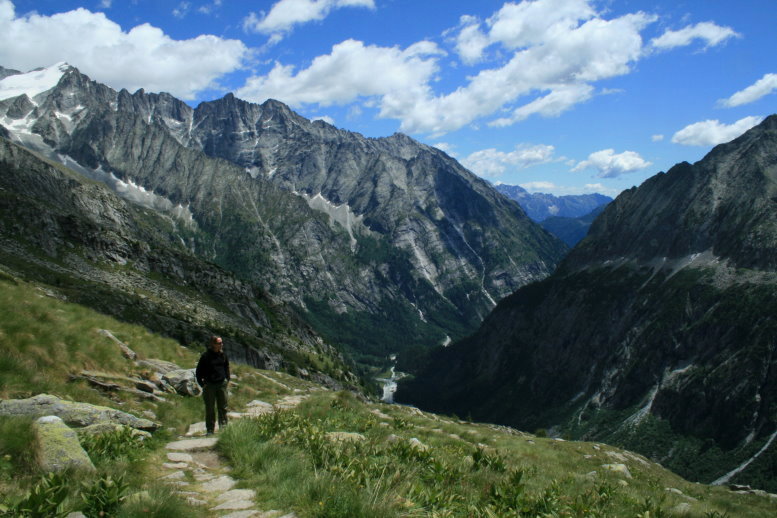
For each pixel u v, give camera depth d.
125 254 167.62
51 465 10.24
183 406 21.55
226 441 14.59
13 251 135.62
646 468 40.84
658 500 19.50
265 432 15.61
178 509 9.40
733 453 172.50
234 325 162.12
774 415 171.88
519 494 12.98
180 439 15.80
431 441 21.94
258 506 10.29
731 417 182.62
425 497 11.23
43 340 19.45
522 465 19.95
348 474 11.82
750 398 180.88
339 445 14.73
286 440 14.76
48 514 8.28
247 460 13.03
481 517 11.10
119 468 11.16
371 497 10.34
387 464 13.25
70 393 17.61
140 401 20.00
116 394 19.53
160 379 23.70
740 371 189.38
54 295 98.12
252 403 27.23
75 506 8.87
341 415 24.64
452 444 22.45
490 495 12.81
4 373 16.14
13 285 23.92
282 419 17.70
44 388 16.78
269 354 138.38
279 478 11.66
